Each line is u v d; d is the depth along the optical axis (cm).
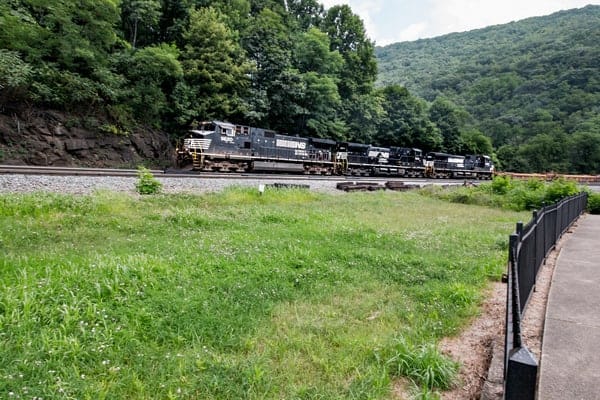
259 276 636
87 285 504
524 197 2158
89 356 365
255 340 420
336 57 4525
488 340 437
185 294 526
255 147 2773
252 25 4069
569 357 361
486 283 662
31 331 388
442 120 6700
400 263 754
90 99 2748
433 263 763
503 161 7444
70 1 2488
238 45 3659
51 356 353
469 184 3381
